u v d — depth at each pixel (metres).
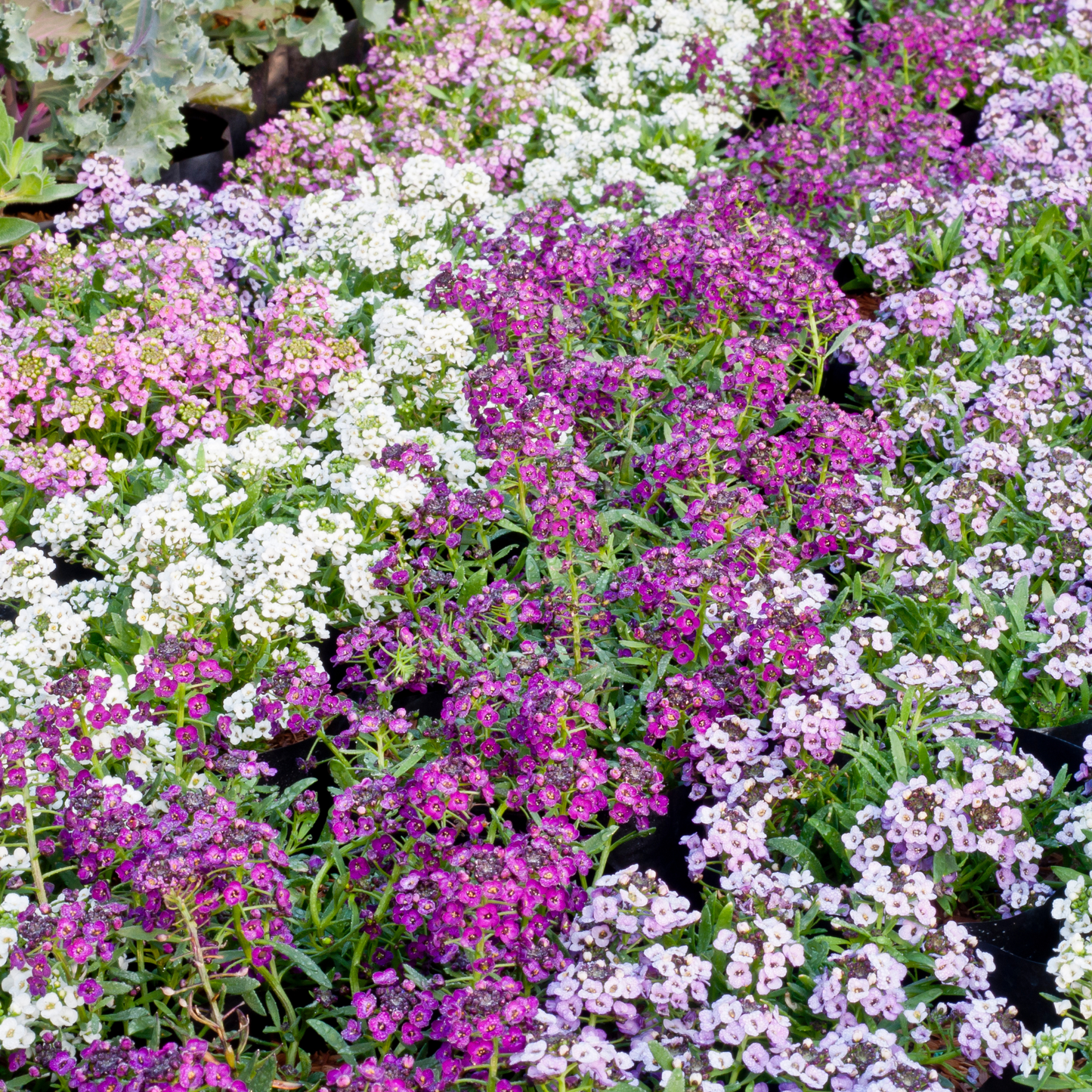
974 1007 0.58
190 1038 0.58
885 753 0.64
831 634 0.68
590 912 0.60
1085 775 0.64
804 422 0.73
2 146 0.78
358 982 0.61
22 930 0.58
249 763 0.62
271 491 0.72
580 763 0.61
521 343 0.74
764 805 0.62
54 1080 0.58
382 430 0.71
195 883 0.58
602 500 0.73
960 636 0.68
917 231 0.91
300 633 0.67
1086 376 0.76
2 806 0.60
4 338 0.77
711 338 0.78
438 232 0.87
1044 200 0.92
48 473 0.71
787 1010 0.60
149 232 0.88
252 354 0.77
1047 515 0.70
